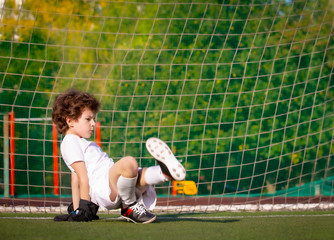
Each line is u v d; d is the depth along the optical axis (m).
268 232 3.09
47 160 9.36
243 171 9.57
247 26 9.34
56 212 5.68
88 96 4.05
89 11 9.20
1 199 6.90
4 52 9.01
